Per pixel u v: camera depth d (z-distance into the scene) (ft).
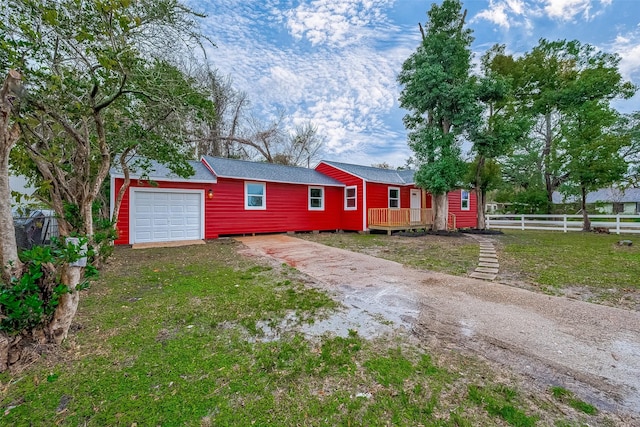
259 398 7.07
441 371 8.13
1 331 8.02
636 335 10.28
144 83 14.25
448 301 13.93
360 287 16.17
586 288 15.78
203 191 36.09
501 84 38.50
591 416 6.40
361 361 8.64
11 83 8.63
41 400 6.95
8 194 8.64
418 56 40.60
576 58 63.98
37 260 8.11
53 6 10.72
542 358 8.82
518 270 19.85
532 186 73.15
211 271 19.66
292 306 13.14
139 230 31.99
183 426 6.19
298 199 44.86
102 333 10.35
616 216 45.80
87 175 12.72
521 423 6.16
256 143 80.28
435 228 44.68
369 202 46.50
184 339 9.97
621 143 44.24
